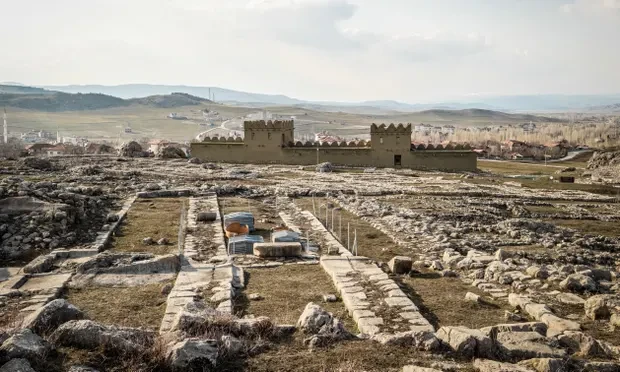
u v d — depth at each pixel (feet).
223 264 63.87
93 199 104.37
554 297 51.39
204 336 34.73
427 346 34.81
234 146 271.69
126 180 155.74
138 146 268.21
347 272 58.54
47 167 177.47
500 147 516.32
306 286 56.03
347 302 48.44
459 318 45.98
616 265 76.33
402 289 54.85
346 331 38.37
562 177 223.51
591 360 35.29
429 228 93.20
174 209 106.42
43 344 31.14
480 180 204.54
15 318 44.62
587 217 126.52
